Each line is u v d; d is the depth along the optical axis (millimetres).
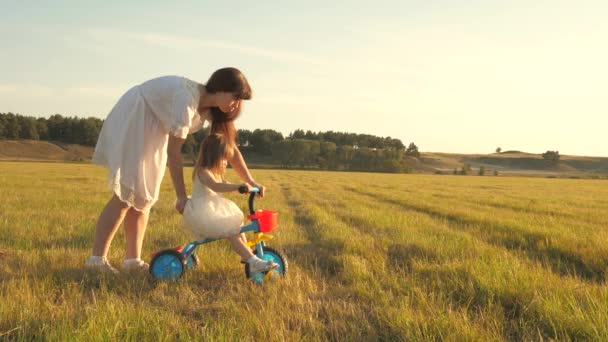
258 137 131125
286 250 6508
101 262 4840
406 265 5621
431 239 7312
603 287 4285
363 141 164125
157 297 4062
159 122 4711
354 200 17172
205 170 4559
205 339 3027
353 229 8789
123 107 4691
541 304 3715
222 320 3418
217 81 4598
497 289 4156
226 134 4816
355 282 4617
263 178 43688
